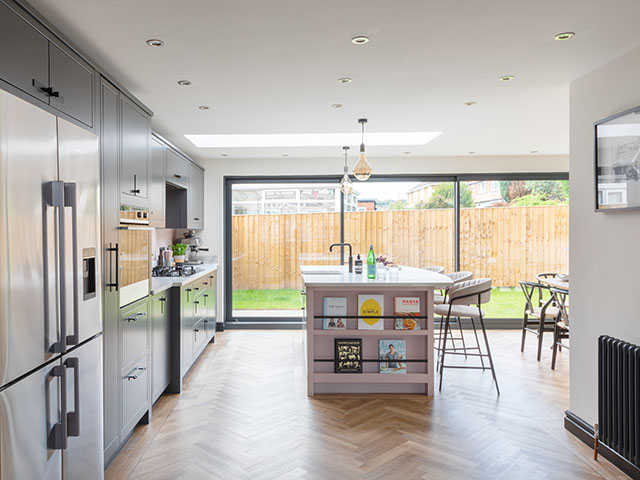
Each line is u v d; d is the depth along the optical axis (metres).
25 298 1.51
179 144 5.16
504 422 3.14
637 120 2.36
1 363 1.39
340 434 2.93
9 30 1.64
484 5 2.01
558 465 2.55
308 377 3.65
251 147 5.37
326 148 5.45
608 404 2.56
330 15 2.09
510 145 5.34
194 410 3.35
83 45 2.41
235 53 2.54
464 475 2.43
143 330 3.05
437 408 3.39
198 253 6.12
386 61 2.69
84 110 2.26
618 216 2.58
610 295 2.66
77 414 1.78
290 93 3.30
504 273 6.32
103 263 2.42
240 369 4.38
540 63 2.72
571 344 3.04
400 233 6.38
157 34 2.28
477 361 4.66
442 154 5.97
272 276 6.42
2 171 1.39
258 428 3.02
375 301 3.68
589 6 2.03
